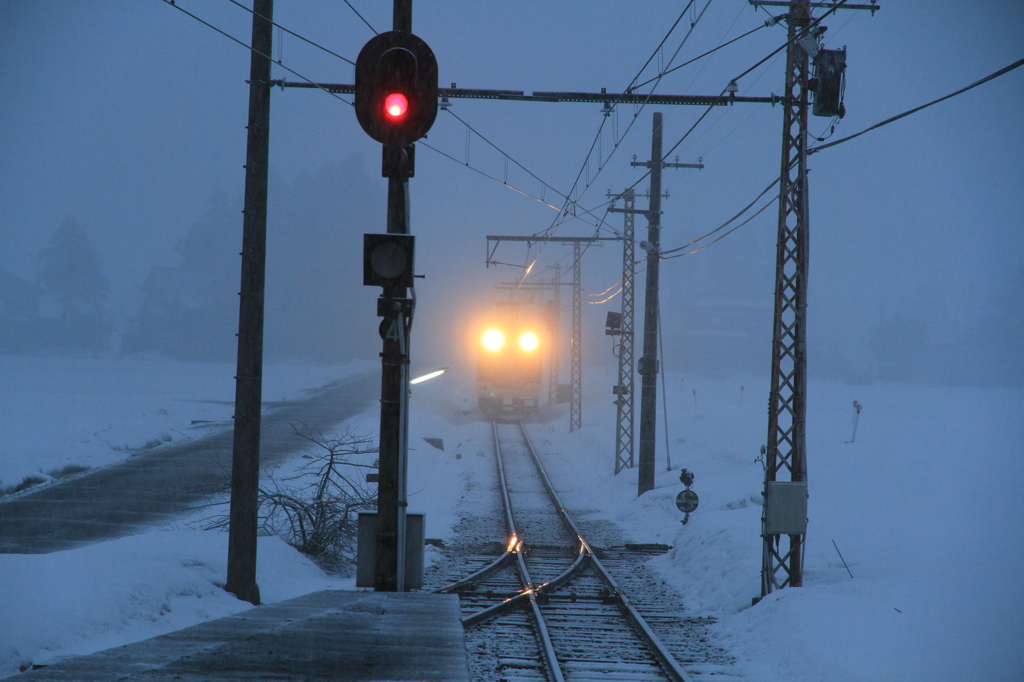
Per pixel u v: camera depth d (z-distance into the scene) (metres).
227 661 20.38
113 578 37.47
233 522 44.09
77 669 19.41
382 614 26.73
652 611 47.69
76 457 108.38
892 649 32.53
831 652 33.78
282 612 27.47
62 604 33.19
